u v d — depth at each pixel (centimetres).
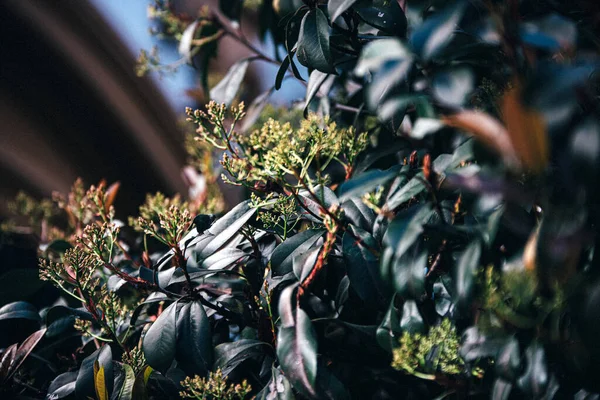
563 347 54
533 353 53
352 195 54
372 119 84
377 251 59
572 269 50
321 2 71
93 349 76
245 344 63
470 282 52
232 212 65
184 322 63
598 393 54
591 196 53
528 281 50
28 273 80
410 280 55
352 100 82
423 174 57
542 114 45
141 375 62
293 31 71
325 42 65
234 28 100
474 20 59
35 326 84
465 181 49
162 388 65
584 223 50
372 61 50
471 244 53
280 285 66
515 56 50
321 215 62
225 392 60
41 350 78
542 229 50
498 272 58
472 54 64
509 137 46
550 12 61
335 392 58
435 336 55
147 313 76
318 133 62
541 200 50
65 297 81
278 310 60
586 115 52
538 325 54
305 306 66
